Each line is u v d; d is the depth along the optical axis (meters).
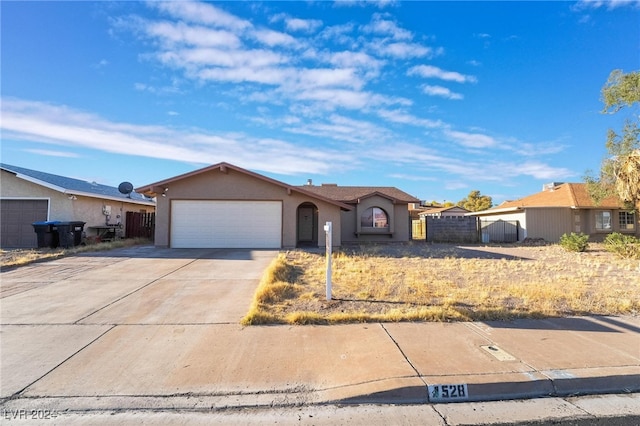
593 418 3.44
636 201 16.95
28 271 10.01
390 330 5.42
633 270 11.71
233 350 4.75
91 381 3.96
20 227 16.61
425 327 5.56
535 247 20.38
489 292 7.80
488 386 3.85
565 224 24.17
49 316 6.07
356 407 3.60
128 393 3.75
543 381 3.94
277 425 3.29
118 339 5.10
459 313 6.07
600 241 23.81
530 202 27.02
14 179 16.75
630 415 3.50
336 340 5.08
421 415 3.47
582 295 7.59
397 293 7.62
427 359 4.41
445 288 8.16
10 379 3.98
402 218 23.33
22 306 6.65
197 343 4.98
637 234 24.14
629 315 6.27
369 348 4.77
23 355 4.57
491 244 22.50
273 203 16.55
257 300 6.78
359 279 9.16
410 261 13.08
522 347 4.80
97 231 18.86
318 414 3.48
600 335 5.27
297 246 17.72
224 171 16.20
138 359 4.48
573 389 3.94
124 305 6.75
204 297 7.35
